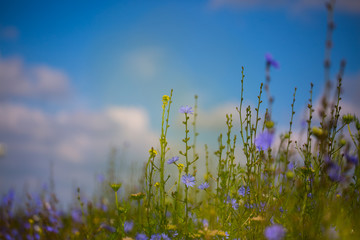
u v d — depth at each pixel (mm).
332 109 805
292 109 913
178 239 963
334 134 839
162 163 971
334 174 774
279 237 776
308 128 883
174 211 1011
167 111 976
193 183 955
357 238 772
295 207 859
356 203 868
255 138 920
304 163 871
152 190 984
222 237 921
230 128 993
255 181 931
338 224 805
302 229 788
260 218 862
